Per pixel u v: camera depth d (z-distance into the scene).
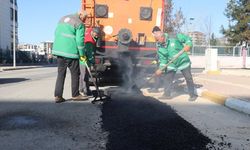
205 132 6.91
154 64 13.45
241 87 13.42
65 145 6.05
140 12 13.64
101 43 13.37
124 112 8.46
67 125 7.34
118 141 6.18
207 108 9.47
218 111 9.08
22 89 13.72
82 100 10.21
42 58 76.25
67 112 8.59
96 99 10.25
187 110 9.11
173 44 10.55
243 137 6.63
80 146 5.98
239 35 49.31
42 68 41.03
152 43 13.65
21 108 9.09
